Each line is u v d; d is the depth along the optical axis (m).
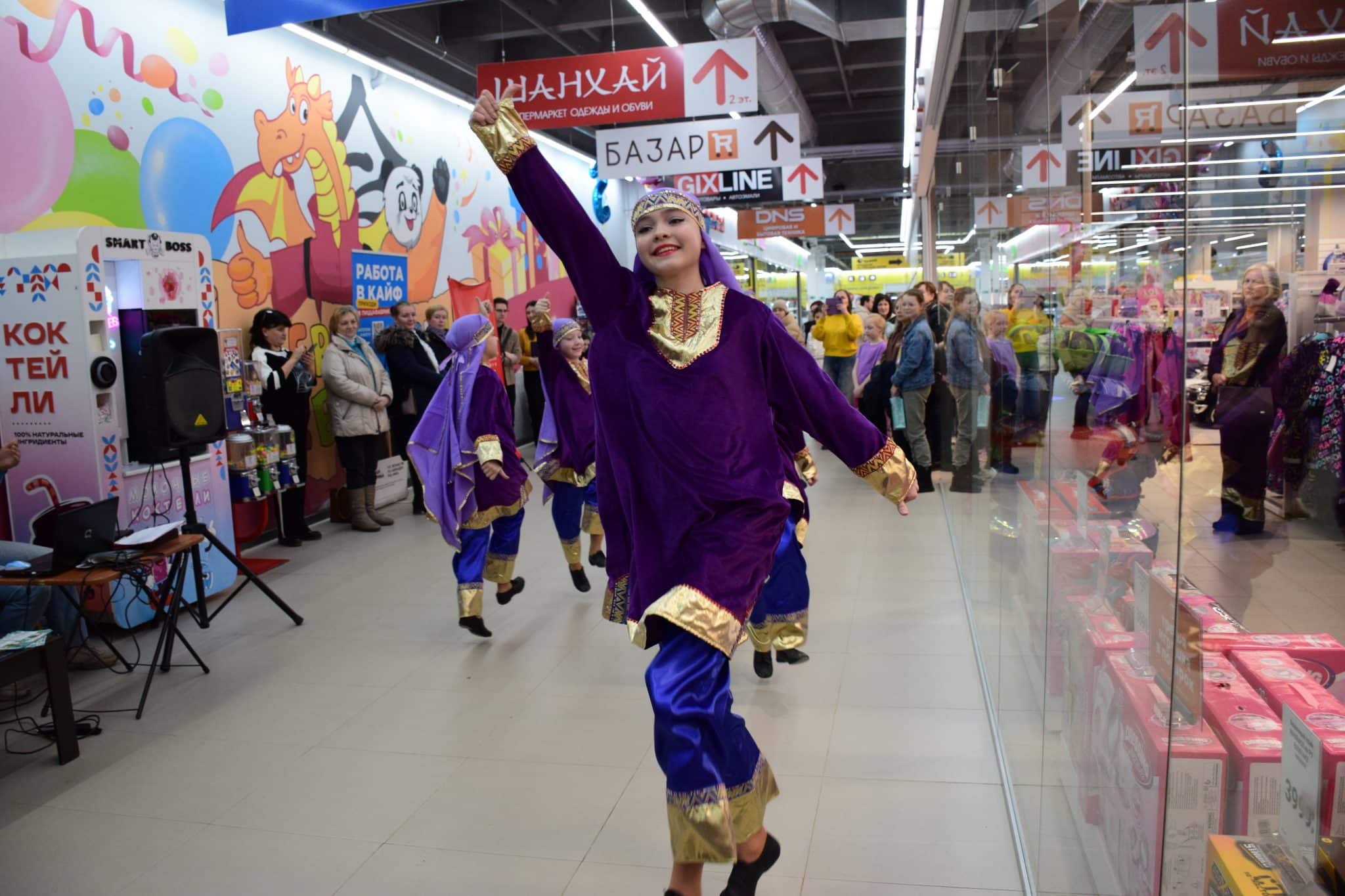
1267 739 1.28
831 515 6.61
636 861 2.49
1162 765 1.29
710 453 1.88
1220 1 1.21
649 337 1.98
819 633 4.18
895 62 11.84
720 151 7.48
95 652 4.11
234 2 4.75
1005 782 2.76
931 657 3.84
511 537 4.36
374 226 7.95
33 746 3.35
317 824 2.74
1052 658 2.03
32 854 2.64
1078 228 1.66
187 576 4.78
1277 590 1.43
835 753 3.04
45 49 4.97
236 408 5.57
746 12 7.51
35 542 4.17
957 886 2.31
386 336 7.38
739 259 18.25
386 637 4.41
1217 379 1.46
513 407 9.00
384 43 7.69
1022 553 2.46
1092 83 1.50
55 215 5.02
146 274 4.51
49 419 4.33
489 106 2.11
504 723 3.41
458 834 2.66
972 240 4.02
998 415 3.00
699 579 1.79
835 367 10.01
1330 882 1.13
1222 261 1.35
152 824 2.78
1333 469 1.44
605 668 3.91
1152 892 1.35
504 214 10.52
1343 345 1.40
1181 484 1.18
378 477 7.41
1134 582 1.40
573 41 9.40
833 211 15.39
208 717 3.55
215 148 6.14
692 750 1.69
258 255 6.55
